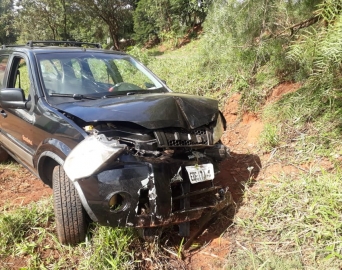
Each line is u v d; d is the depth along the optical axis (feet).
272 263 8.82
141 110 9.85
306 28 12.54
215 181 13.53
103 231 9.84
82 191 8.80
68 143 9.84
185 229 10.04
